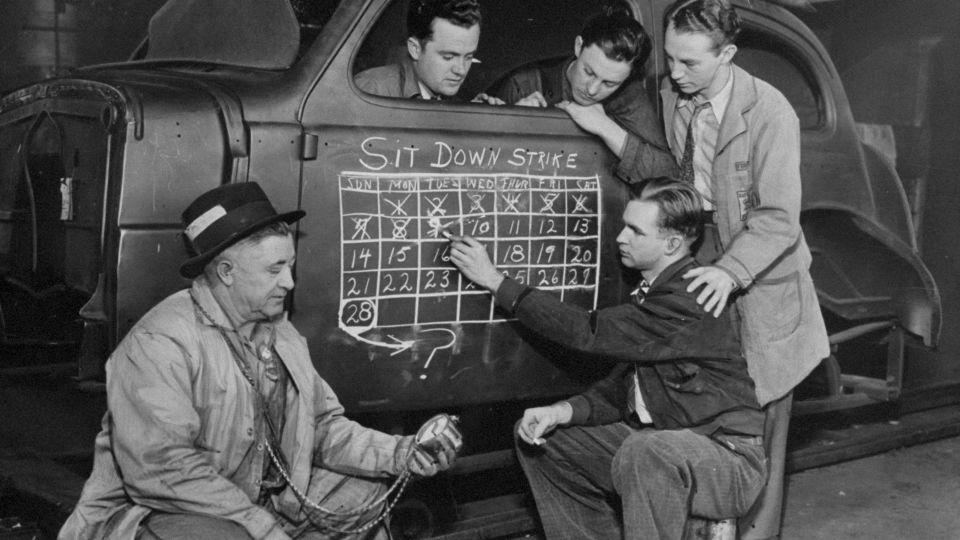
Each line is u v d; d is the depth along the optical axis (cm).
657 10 393
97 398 452
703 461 311
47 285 357
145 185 303
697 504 312
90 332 305
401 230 334
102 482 272
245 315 276
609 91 359
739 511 322
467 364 351
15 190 369
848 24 597
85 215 332
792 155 350
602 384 351
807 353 365
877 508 445
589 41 353
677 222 334
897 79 582
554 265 364
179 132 307
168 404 258
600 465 340
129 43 680
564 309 331
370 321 332
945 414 571
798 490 466
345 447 295
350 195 326
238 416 273
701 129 371
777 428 367
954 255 594
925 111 576
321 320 324
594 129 363
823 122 453
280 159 315
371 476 296
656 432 321
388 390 338
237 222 268
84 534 267
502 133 353
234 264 270
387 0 335
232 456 273
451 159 342
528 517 386
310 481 294
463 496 425
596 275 374
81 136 334
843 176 452
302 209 319
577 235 368
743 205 358
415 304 339
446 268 343
